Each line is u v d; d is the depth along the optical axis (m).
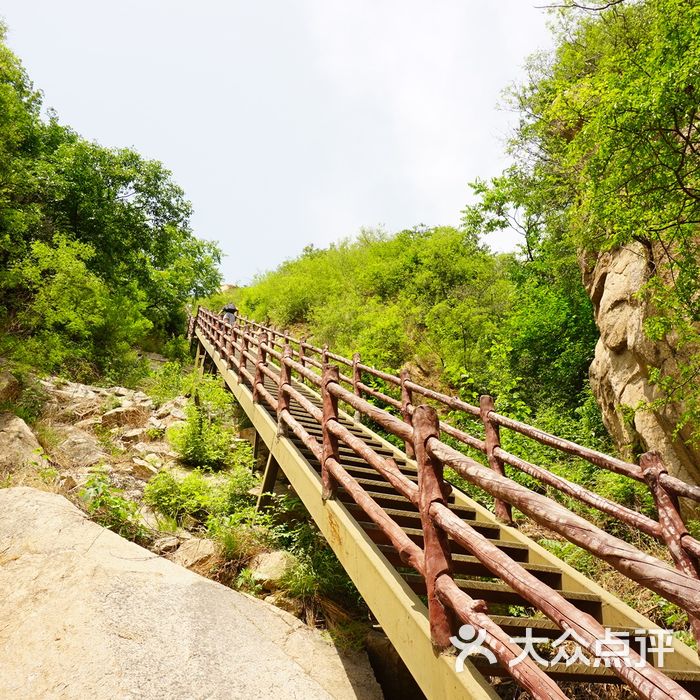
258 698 2.89
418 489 2.45
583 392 9.01
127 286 16.92
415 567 2.39
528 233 12.89
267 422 6.27
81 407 9.32
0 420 6.69
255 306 23.12
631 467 2.98
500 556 1.81
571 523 1.50
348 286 18.27
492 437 4.38
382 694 3.52
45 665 2.84
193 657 3.05
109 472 6.28
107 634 3.04
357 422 7.27
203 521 5.76
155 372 14.73
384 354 11.60
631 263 6.17
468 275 14.88
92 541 3.98
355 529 3.32
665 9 3.60
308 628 3.98
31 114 15.17
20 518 4.22
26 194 13.09
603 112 3.65
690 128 3.55
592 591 3.27
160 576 3.75
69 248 11.48
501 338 11.08
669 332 4.95
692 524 4.78
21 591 3.43
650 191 3.77
